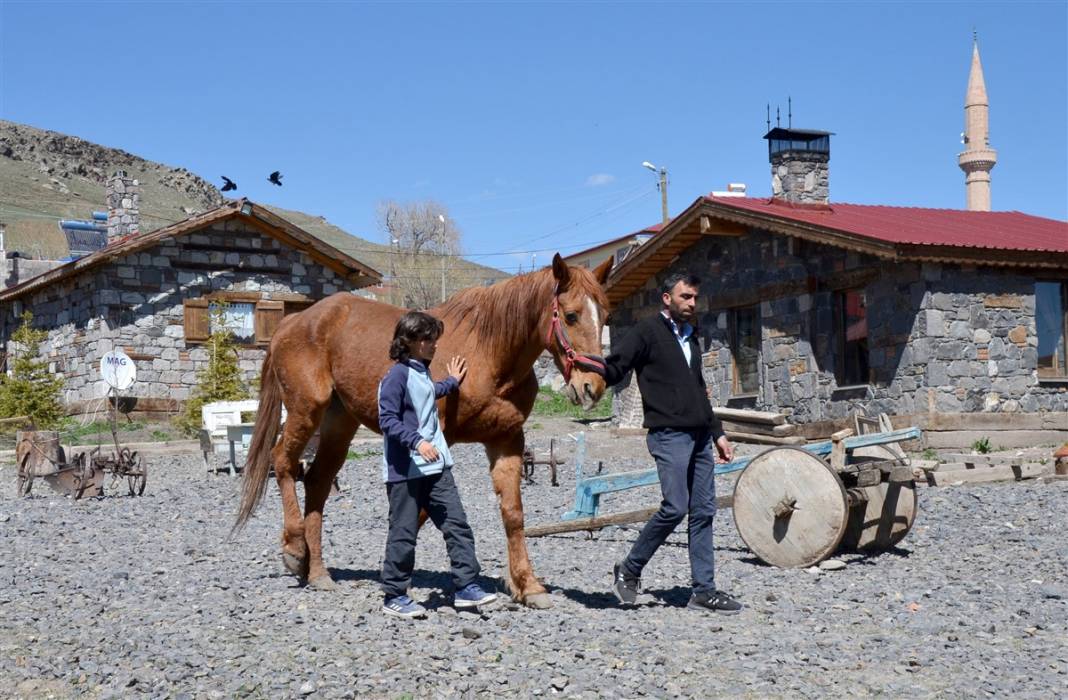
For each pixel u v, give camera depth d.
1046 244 19.27
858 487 8.93
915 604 7.07
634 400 24.64
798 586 7.73
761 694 5.09
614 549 9.59
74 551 9.68
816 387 20.00
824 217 21.28
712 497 6.93
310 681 5.23
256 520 11.94
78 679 5.42
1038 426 18.33
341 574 8.28
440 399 6.77
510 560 6.99
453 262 75.56
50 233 119.44
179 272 27.08
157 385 26.56
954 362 17.84
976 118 51.56
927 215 23.97
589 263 51.00
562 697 5.02
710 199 20.97
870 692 5.12
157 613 6.73
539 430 24.75
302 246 28.53
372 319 7.58
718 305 22.66
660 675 5.36
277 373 7.88
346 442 7.87
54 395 26.45
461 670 5.41
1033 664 5.58
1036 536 9.93
